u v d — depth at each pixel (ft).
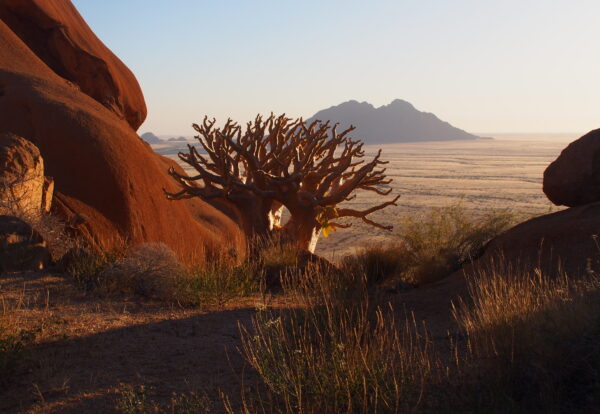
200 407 11.16
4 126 41.37
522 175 558.56
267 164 39.06
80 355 14.44
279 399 11.44
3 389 12.35
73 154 40.55
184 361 14.25
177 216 48.08
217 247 51.70
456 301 21.01
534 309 13.14
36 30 65.57
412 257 31.55
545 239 24.13
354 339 13.87
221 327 17.60
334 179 41.57
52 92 46.68
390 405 10.41
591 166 26.21
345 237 120.57
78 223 36.09
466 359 11.89
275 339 14.05
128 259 22.63
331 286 19.08
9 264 22.85
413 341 15.49
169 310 19.65
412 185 415.23
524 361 11.12
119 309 19.17
